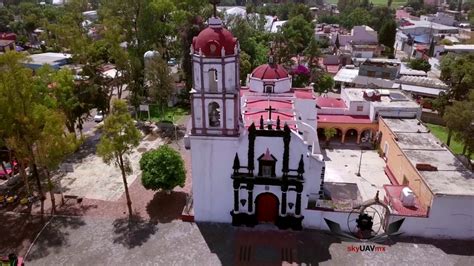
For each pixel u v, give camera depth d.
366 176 45.09
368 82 76.44
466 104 39.34
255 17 119.75
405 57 109.75
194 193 34.88
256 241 33.28
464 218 32.66
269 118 34.56
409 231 33.72
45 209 38.03
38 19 122.69
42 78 45.91
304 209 34.22
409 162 38.41
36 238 33.88
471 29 137.75
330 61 97.12
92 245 32.97
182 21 74.06
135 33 70.44
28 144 35.16
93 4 167.12
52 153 34.72
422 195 34.69
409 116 51.72
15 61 34.34
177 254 31.83
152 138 54.97
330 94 78.00
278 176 33.28
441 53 102.12
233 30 80.25
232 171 33.66
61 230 34.88
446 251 32.03
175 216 36.81
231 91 31.62
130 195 40.38
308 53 82.50
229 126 32.28
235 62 31.53
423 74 82.62
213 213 35.53
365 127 52.78
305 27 95.62
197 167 33.88
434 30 129.38
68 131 55.06
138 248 32.56
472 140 38.97
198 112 32.12
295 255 31.62
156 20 70.81
